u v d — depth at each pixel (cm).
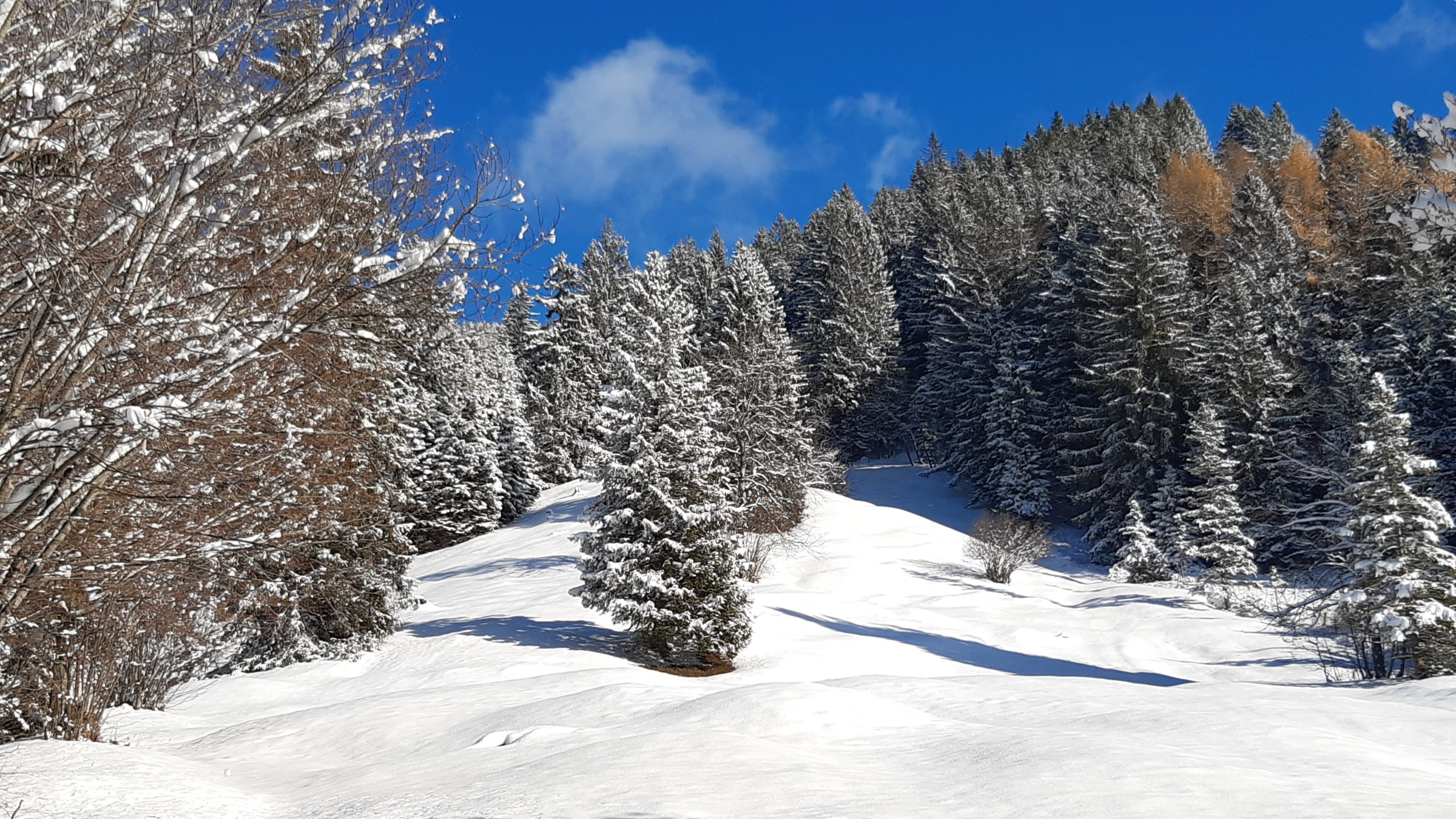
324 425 802
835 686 1568
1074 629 3030
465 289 648
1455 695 1249
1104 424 4912
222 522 784
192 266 623
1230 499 3719
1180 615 3119
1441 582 1964
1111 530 4528
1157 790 664
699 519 2380
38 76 511
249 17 602
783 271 8719
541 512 5709
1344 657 2277
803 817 647
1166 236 5425
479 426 5566
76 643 1216
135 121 579
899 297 8119
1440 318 3784
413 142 692
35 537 641
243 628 2106
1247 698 1241
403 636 2641
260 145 600
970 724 1120
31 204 536
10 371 589
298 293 601
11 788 880
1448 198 539
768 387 4781
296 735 1462
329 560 1881
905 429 6875
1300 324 4662
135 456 662
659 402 2498
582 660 2328
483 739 1205
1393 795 632
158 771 1026
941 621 3098
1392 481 2086
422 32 659
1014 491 5141
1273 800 620
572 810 712
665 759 896
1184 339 4697
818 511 5009
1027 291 6353
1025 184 7888
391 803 846
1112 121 9950
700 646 2338
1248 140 9212
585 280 6944
